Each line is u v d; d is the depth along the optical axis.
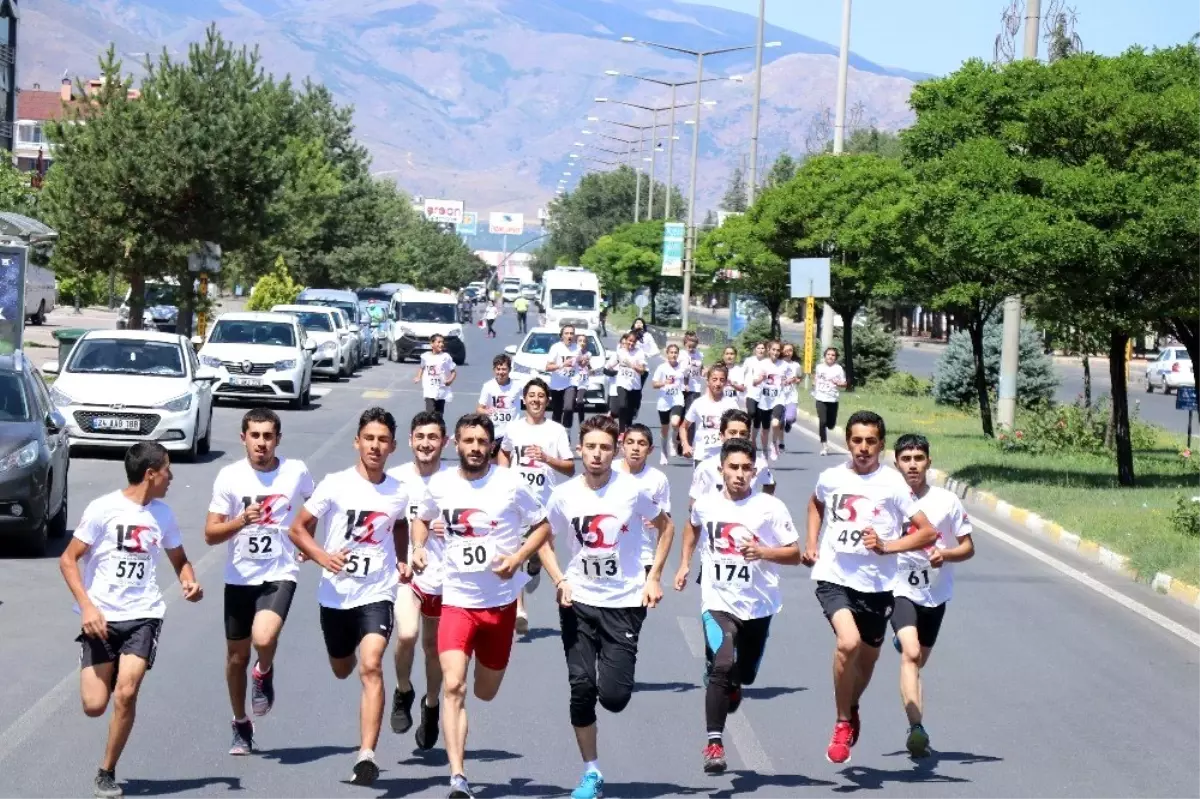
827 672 13.03
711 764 9.68
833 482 10.59
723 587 10.16
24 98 172.12
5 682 11.72
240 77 50.59
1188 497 23.89
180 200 48.19
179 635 13.57
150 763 9.73
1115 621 15.81
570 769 9.98
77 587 9.14
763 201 59.56
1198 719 11.84
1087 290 24.33
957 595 17.11
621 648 9.56
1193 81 25.94
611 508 9.62
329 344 49.38
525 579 10.35
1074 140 25.00
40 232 35.72
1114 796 9.72
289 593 10.12
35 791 9.02
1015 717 11.77
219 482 10.05
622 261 115.38
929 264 33.62
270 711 11.16
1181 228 22.81
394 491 9.84
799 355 58.59
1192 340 27.58
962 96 28.77
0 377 18.08
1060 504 23.58
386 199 125.38
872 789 9.71
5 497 16.80
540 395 14.91
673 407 29.14
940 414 43.38
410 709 10.84
